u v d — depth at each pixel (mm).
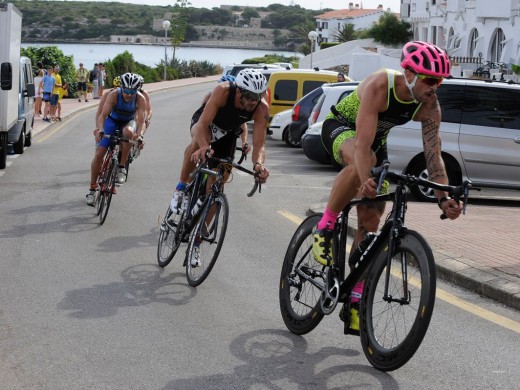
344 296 5660
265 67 27594
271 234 10258
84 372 5324
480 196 14961
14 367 5395
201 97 47562
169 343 5922
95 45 167875
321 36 106000
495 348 5945
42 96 27609
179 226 7930
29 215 11016
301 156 19797
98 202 11000
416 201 13602
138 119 10805
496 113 13695
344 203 5602
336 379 5238
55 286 7473
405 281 5062
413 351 4957
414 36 57625
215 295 7285
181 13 86688
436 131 5469
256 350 5785
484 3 42312
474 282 7539
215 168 7734
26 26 165625
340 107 5680
